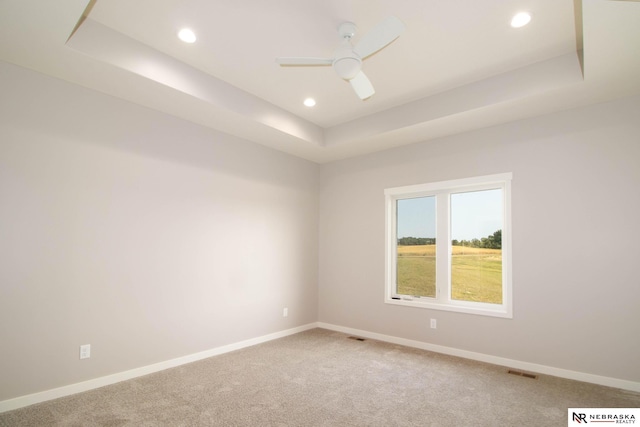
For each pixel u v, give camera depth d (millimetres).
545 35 2559
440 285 4066
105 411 2445
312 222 5141
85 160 2891
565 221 3213
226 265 3924
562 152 3262
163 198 3389
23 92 2604
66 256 2756
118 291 3035
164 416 2377
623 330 2896
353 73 2367
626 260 2920
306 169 5090
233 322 3955
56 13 2014
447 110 3432
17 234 2535
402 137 4078
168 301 3375
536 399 2682
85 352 2816
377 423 2320
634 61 2422
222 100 3291
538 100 3053
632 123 2963
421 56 2848
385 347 4078
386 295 4418
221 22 2445
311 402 2613
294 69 3096
